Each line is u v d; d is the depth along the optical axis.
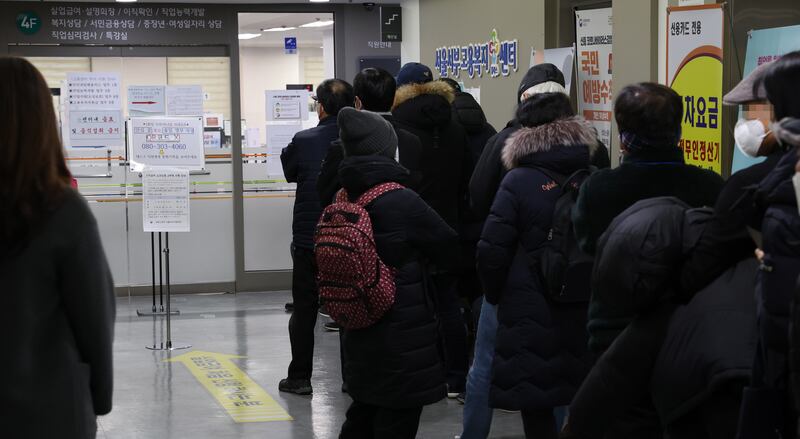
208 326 9.70
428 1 10.61
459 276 6.69
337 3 11.92
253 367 7.91
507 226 4.35
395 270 4.30
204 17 11.61
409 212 4.31
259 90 12.41
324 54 12.51
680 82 5.46
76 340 2.76
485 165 5.54
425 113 6.27
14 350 2.63
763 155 2.85
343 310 4.27
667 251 2.96
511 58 8.34
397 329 4.28
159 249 10.67
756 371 2.63
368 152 4.43
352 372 4.41
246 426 6.25
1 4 11.27
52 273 2.69
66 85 11.12
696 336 2.90
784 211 2.52
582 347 4.34
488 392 4.88
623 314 3.14
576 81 7.21
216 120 11.73
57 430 2.68
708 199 3.48
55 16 11.36
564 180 4.35
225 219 11.85
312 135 6.89
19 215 2.64
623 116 3.49
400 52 12.06
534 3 7.82
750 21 5.25
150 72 11.61
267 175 11.84
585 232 3.61
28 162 2.64
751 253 2.87
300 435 6.05
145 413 6.57
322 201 5.27
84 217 2.73
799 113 2.56
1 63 2.67
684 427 3.03
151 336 9.21
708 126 5.26
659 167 3.48
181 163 9.29
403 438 4.38
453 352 6.72
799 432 2.50
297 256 6.95
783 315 2.51
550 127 4.35
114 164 11.46
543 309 4.35
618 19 6.32
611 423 3.40
